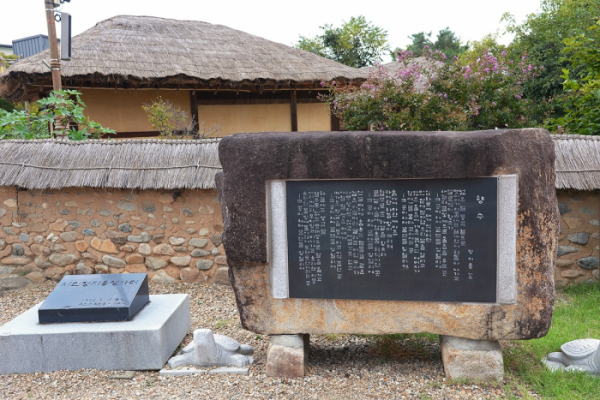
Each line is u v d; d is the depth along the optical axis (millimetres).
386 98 7223
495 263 3023
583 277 5137
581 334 3803
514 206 2973
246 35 11242
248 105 9844
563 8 13430
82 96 8688
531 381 3139
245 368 3490
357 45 21891
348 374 3383
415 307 3160
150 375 3469
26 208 5527
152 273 5500
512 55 12977
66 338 3518
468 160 2977
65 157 5363
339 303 3244
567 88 6859
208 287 5387
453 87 7332
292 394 3119
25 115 6812
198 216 5410
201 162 5262
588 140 5012
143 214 5430
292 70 9547
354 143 3086
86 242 5512
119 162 5293
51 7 6543
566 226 5094
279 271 3262
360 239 3158
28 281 5590
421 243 3094
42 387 3314
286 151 3166
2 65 13805
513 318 3047
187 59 9180
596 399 2855
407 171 3043
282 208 3225
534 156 2945
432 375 3318
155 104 8164
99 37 9375
